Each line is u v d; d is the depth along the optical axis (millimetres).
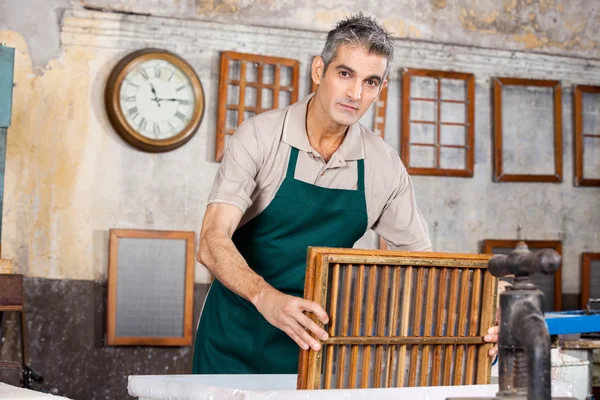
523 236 6297
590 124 6527
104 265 5379
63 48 5371
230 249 2006
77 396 5277
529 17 6375
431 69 6086
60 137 5352
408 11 6086
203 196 5566
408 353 1629
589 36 6516
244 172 2285
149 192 5477
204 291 5543
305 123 2373
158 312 5387
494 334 1669
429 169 6016
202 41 5605
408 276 1596
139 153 5469
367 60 2102
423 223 2572
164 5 5531
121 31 5461
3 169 4340
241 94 5594
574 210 6445
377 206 2488
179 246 5457
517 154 6305
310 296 1523
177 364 5469
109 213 5406
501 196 6266
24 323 4957
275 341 2379
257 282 1800
